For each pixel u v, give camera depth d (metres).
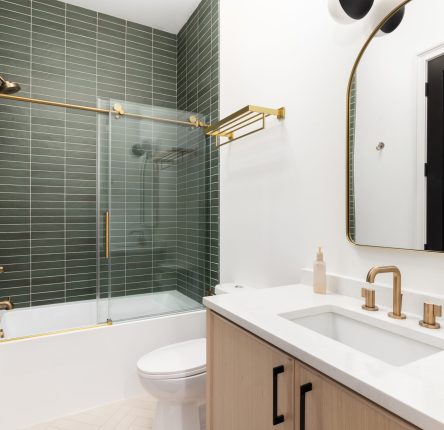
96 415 1.81
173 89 3.14
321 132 1.46
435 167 1.01
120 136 2.14
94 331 1.91
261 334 0.89
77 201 2.75
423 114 1.05
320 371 0.71
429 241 1.02
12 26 2.50
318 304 1.15
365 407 0.61
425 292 1.04
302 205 1.57
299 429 0.78
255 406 0.95
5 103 2.49
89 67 2.78
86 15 2.76
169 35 3.13
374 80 1.21
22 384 1.72
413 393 0.55
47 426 1.71
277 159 1.75
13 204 2.51
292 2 1.65
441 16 1.01
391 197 1.14
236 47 2.16
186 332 2.21
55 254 2.67
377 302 1.15
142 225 2.21
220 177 2.33
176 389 1.44
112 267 2.09
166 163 2.29
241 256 2.06
